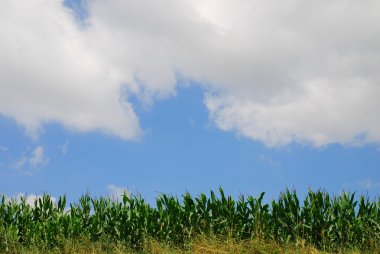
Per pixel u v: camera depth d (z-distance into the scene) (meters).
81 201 13.27
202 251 10.88
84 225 12.97
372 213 11.71
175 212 12.36
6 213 13.32
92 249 11.55
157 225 12.38
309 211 11.70
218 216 12.18
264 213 11.80
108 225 12.69
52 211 13.43
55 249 11.71
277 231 11.82
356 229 11.25
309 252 10.50
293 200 11.84
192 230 12.10
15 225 13.16
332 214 11.56
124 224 12.55
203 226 12.17
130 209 12.80
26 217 13.25
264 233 11.55
